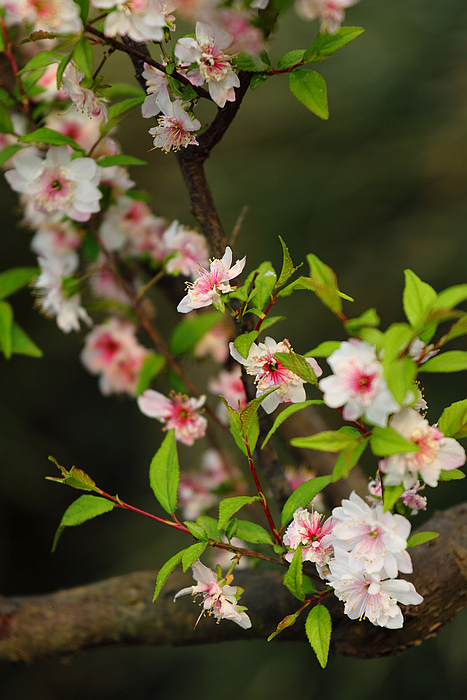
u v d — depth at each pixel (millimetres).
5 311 1496
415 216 3104
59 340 4770
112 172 1505
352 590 1258
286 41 3008
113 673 4527
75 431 5137
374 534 1243
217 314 1482
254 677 3348
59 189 1435
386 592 1254
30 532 4922
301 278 1253
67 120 1500
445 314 1207
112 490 5129
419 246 3070
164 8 1287
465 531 1368
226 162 3250
